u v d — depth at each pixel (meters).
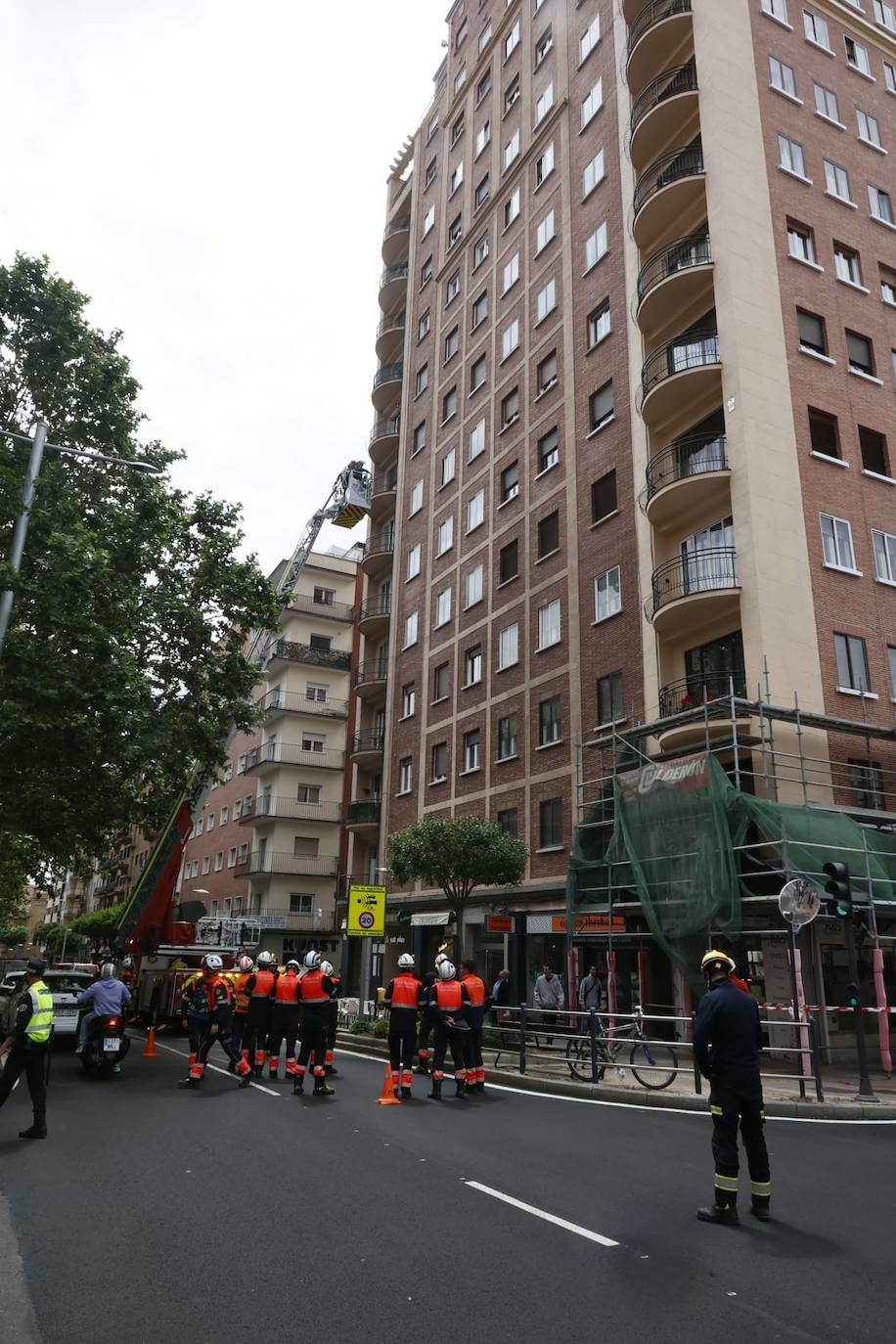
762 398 19.94
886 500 21.19
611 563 23.59
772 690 17.91
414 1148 8.41
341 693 49.59
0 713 14.82
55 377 18.84
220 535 19.95
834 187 23.70
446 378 35.38
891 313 23.45
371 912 21.48
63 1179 7.20
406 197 43.28
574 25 30.28
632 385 23.95
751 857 15.19
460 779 28.81
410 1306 4.57
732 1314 4.48
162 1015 21.73
